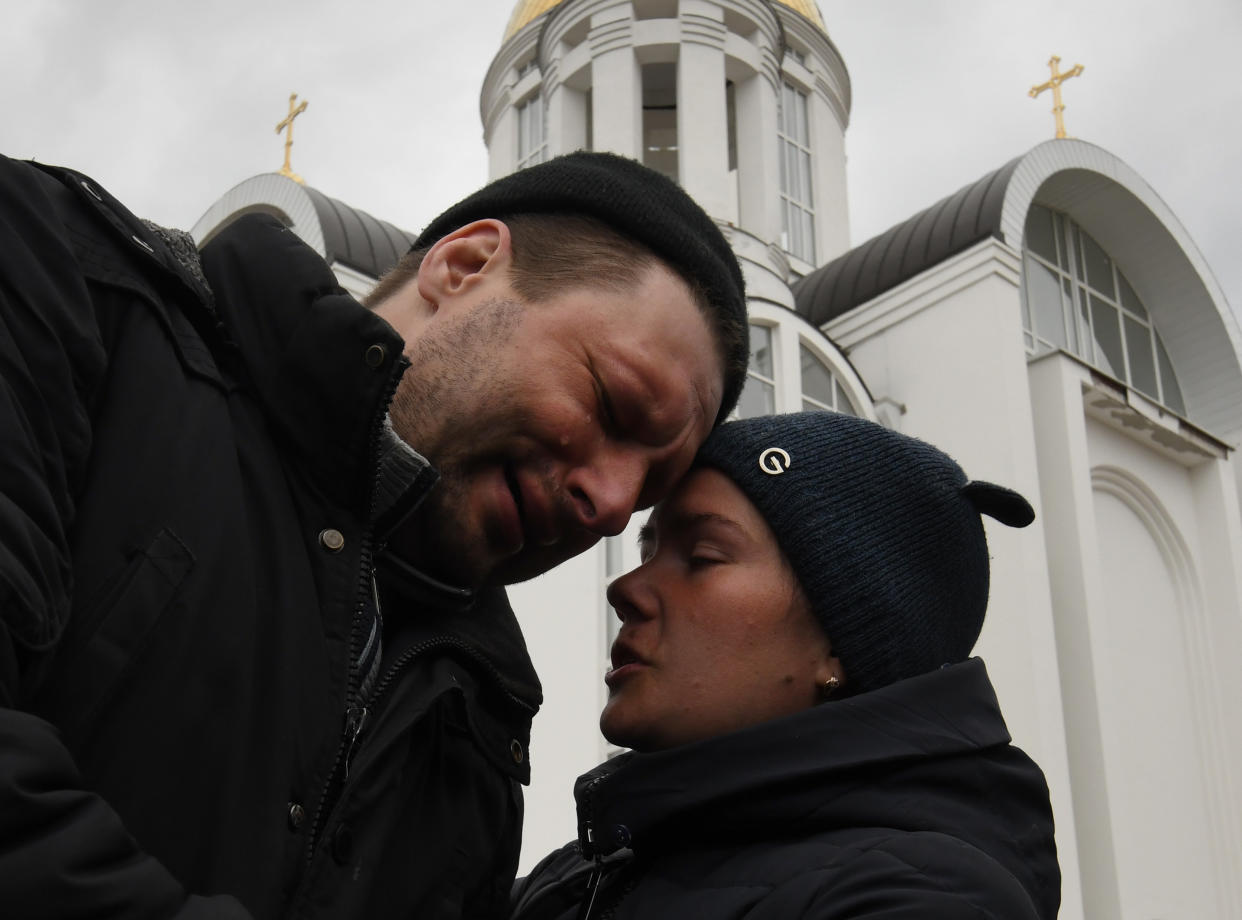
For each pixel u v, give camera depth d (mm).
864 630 2139
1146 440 16078
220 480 1539
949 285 15125
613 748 10859
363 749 1701
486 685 2027
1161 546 16297
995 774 2000
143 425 1502
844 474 2195
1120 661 15102
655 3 19172
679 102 18281
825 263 20141
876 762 1933
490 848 2008
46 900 1105
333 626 1612
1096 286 18594
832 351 14398
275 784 1487
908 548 2191
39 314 1413
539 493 1858
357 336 1643
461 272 1968
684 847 2037
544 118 20594
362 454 1648
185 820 1399
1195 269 18625
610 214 1959
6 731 1149
